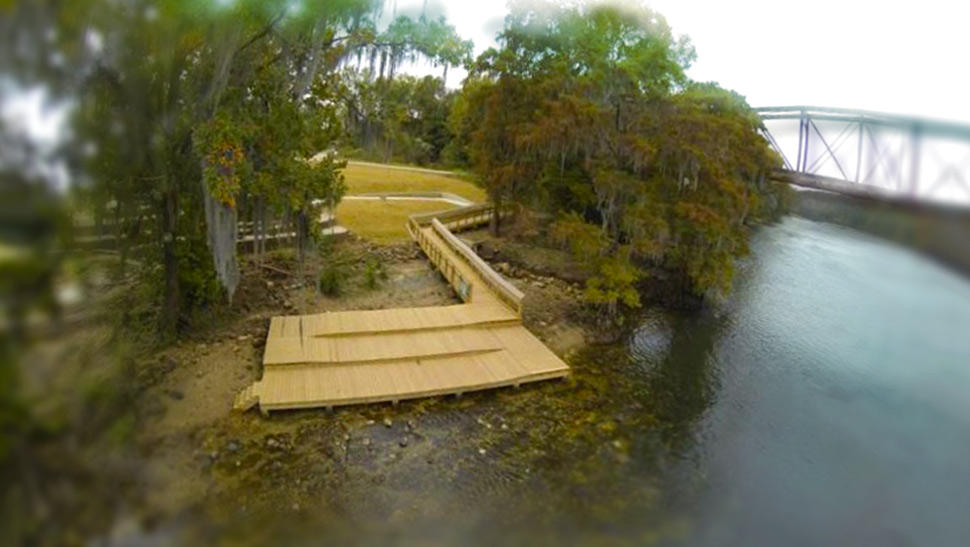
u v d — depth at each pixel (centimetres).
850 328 1560
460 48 1577
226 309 1459
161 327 1252
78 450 568
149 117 1067
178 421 987
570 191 1866
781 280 2075
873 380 1363
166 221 1236
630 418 1204
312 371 1213
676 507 936
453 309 1587
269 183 1231
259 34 1159
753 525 901
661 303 1905
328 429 1064
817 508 946
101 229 952
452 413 1161
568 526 875
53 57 628
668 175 1692
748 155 1875
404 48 1527
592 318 1716
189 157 1219
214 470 902
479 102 2111
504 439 1092
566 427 1152
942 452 1095
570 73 1894
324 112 1405
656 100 1780
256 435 1021
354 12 1248
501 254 2195
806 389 1359
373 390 1159
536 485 966
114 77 915
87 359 668
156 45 1008
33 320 537
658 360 1505
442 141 4244
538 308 1742
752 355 1546
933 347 1242
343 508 869
